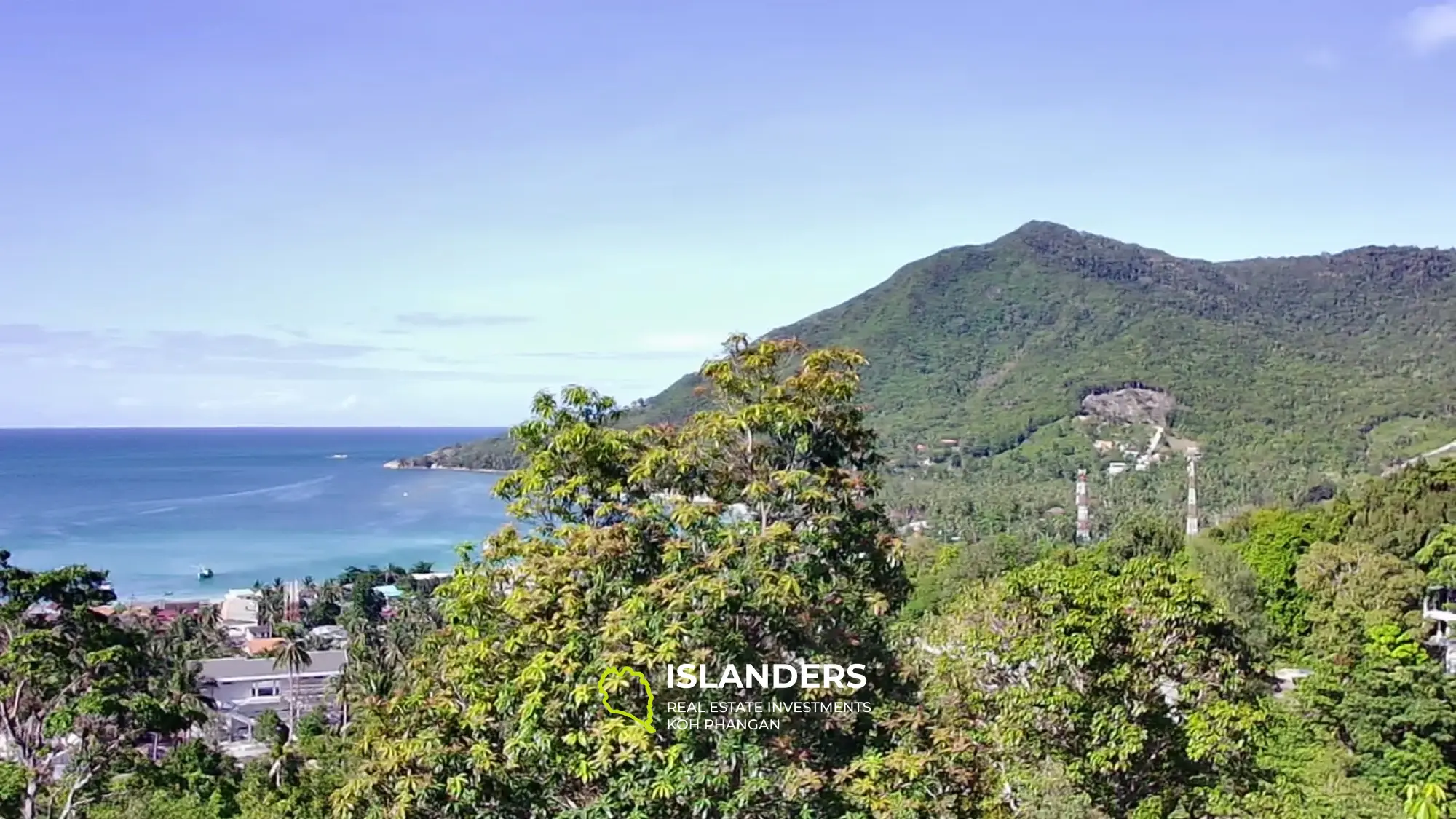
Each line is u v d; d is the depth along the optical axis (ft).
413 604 217.36
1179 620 37.42
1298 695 72.59
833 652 29.68
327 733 138.31
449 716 28.48
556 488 32.24
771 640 28.17
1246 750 36.76
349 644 197.36
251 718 184.55
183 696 77.66
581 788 27.66
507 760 27.22
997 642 38.32
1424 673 63.72
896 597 32.99
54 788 53.62
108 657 51.31
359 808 28.22
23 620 52.60
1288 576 124.77
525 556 30.55
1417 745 61.36
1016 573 40.29
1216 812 35.88
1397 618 98.68
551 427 32.91
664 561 28.32
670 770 25.02
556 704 26.12
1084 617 36.91
